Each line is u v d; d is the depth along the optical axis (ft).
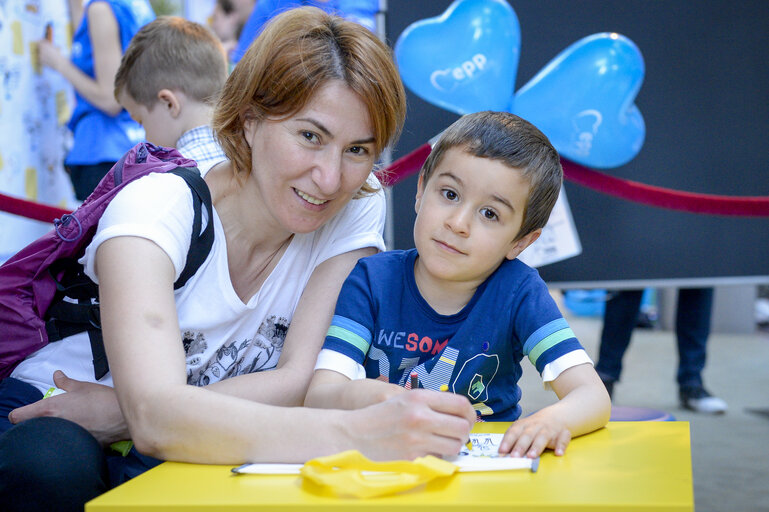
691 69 9.98
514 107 9.88
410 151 10.11
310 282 5.02
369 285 4.82
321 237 5.09
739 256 10.11
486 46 9.71
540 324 4.50
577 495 2.75
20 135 11.84
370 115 4.24
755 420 11.61
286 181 4.33
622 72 9.59
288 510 2.70
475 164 4.51
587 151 9.74
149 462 4.42
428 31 9.72
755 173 9.98
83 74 10.62
